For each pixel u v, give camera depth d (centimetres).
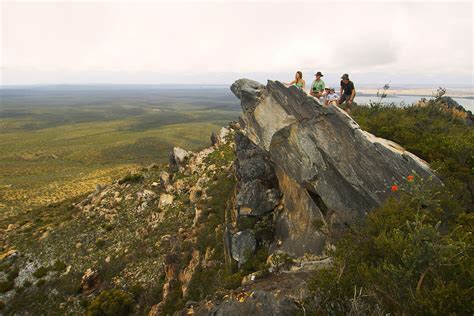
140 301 2425
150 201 3844
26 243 3678
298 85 1641
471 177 1128
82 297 2728
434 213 943
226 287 1408
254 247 1627
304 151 1432
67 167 14562
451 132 1544
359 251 862
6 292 2958
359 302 624
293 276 1244
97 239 3447
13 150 19325
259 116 1686
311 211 1425
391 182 1155
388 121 1661
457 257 661
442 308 558
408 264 643
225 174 3419
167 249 2839
